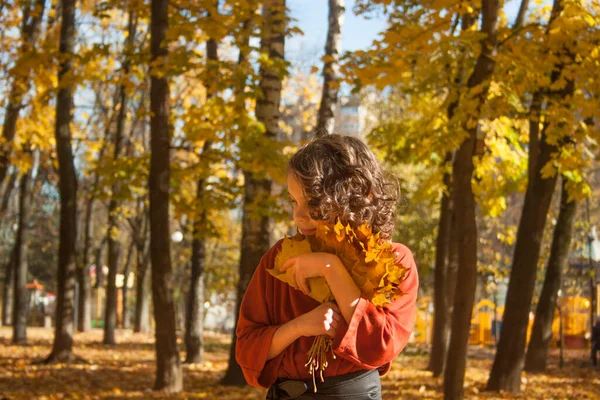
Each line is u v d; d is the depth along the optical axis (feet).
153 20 36.91
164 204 36.99
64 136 49.78
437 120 41.75
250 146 36.35
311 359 6.78
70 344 50.34
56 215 145.69
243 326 7.36
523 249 39.06
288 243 6.88
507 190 44.91
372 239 6.46
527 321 39.01
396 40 27.48
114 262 74.59
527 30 29.94
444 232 48.19
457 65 35.96
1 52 52.95
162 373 36.40
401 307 6.90
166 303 36.63
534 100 33.24
